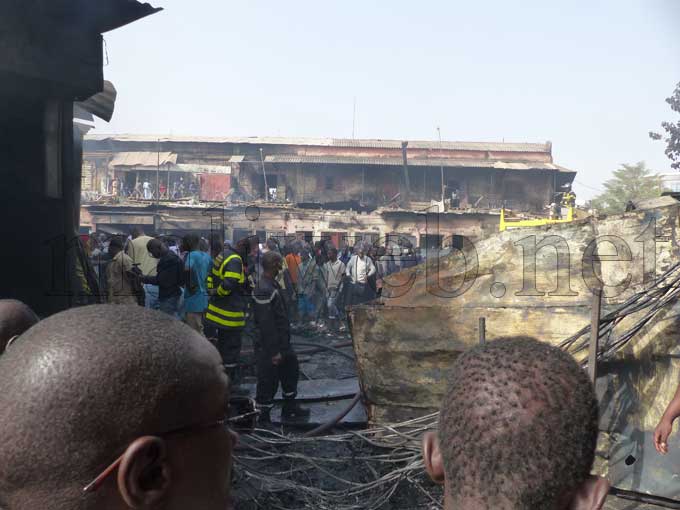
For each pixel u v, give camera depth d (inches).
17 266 299.9
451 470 34.7
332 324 518.9
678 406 127.1
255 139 1647.4
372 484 172.6
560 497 32.9
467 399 34.4
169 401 32.9
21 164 299.3
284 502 174.7
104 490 31.3
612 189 2075.5
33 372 31.4
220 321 270.5
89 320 33.9
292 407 252.7
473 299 211.6
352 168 1544.0
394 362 215.8
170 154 1571.1
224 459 36.7
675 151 1310.3
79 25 269.9
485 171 1551.4
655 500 164.2
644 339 175.8
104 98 388.5
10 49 245.3
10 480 31.1
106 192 1503.4
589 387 34.5
